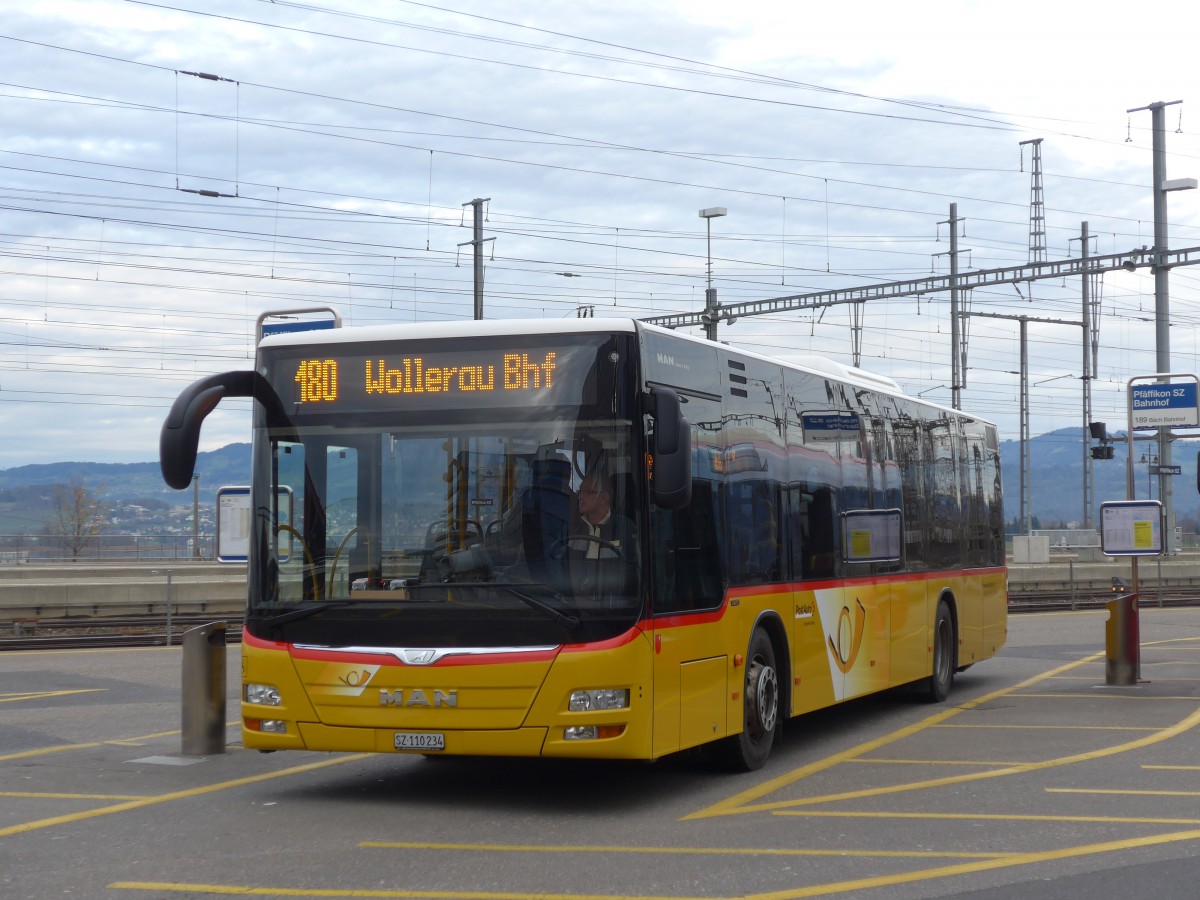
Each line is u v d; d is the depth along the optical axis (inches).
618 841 309.0
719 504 384.8
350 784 384.8
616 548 334.0
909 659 553.0
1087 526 2174.0
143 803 354.3
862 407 519.2
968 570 645.3
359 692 338.3
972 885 267.7
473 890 264.8
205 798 362.6
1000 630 703.1
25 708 552.4
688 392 369.7
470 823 329.7
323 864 286.2
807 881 271.1
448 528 341.1
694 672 361.7
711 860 289.7
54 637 877.2
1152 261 1373.0
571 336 343.9
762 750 410.0
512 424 342.6
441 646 335.6
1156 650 852.0
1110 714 535.8
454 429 345.7
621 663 328.8
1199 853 295.0
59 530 3326.8
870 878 273.4
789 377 449.1
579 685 327.6
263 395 361.4
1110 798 359.9
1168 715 531.2
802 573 446.3
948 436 627.8
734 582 391.5
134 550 2620.6
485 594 334.6
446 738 331.9
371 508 347.3
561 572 333.1
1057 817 334.6
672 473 327.3
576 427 339.6
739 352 408.8
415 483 345.4
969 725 511.5
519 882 271.0
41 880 272.2
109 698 585.6
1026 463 2188.7
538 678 328.2
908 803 354.3
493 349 346.9
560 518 335.9
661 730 341.1
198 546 2625.5
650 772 404.8
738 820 332.8
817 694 454.0
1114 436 1646.2
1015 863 285.9
